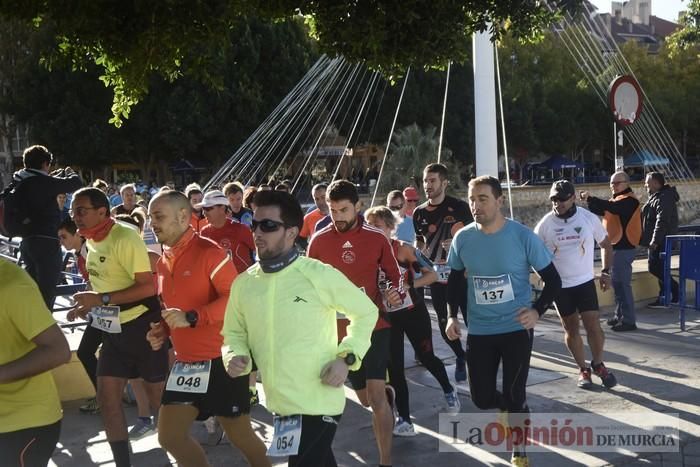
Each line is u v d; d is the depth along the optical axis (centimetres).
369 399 484
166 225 423
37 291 321
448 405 633
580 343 692
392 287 494
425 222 755
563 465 507
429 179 744
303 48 4006
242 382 424
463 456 533
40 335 315
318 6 549
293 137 3638
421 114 4184
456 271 511
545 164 5041
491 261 484
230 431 430
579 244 684
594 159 6028
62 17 494
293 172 4141
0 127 4275
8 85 3894
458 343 730
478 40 1262
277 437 335
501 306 485
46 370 315
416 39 541
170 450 418
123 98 607
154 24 500
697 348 835
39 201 763
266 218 339
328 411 340
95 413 671
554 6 630
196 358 418
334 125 4019
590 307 685
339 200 503
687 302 1115
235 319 356
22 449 325
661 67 5312
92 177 4422
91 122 3806
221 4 509
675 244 1220
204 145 3947
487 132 1267
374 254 504
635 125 3177
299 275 341
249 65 3847
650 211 1050
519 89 4641
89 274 509
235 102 3822
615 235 928
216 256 422
